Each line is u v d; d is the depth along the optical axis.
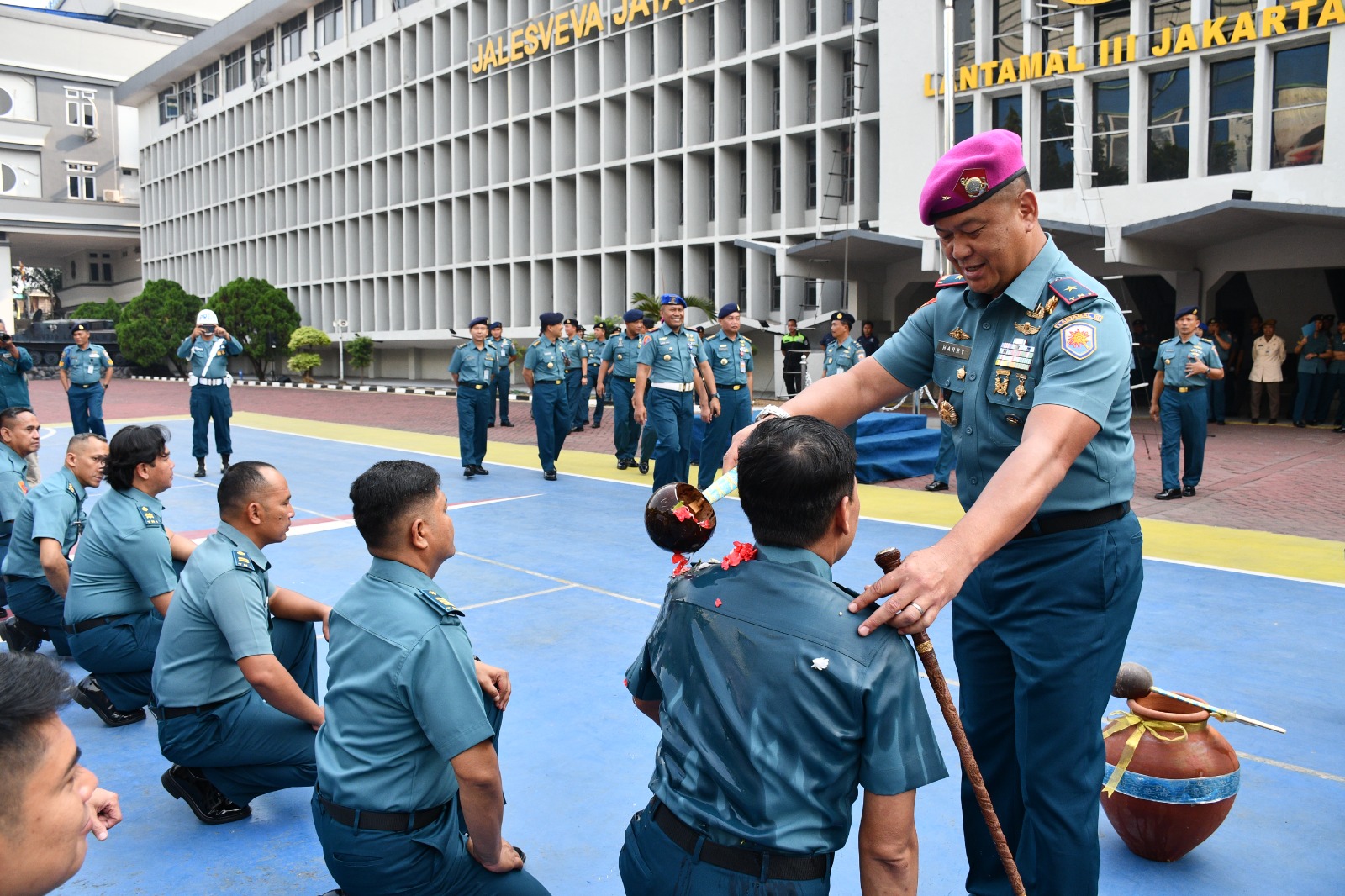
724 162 25.12
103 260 57.59
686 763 1.86
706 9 25.56
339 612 2.66
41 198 49.97
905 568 1.83
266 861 3.26
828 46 22.75
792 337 19.50
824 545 1.91
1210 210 14.52
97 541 4.21
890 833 1.78
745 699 1.79
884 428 11.62
